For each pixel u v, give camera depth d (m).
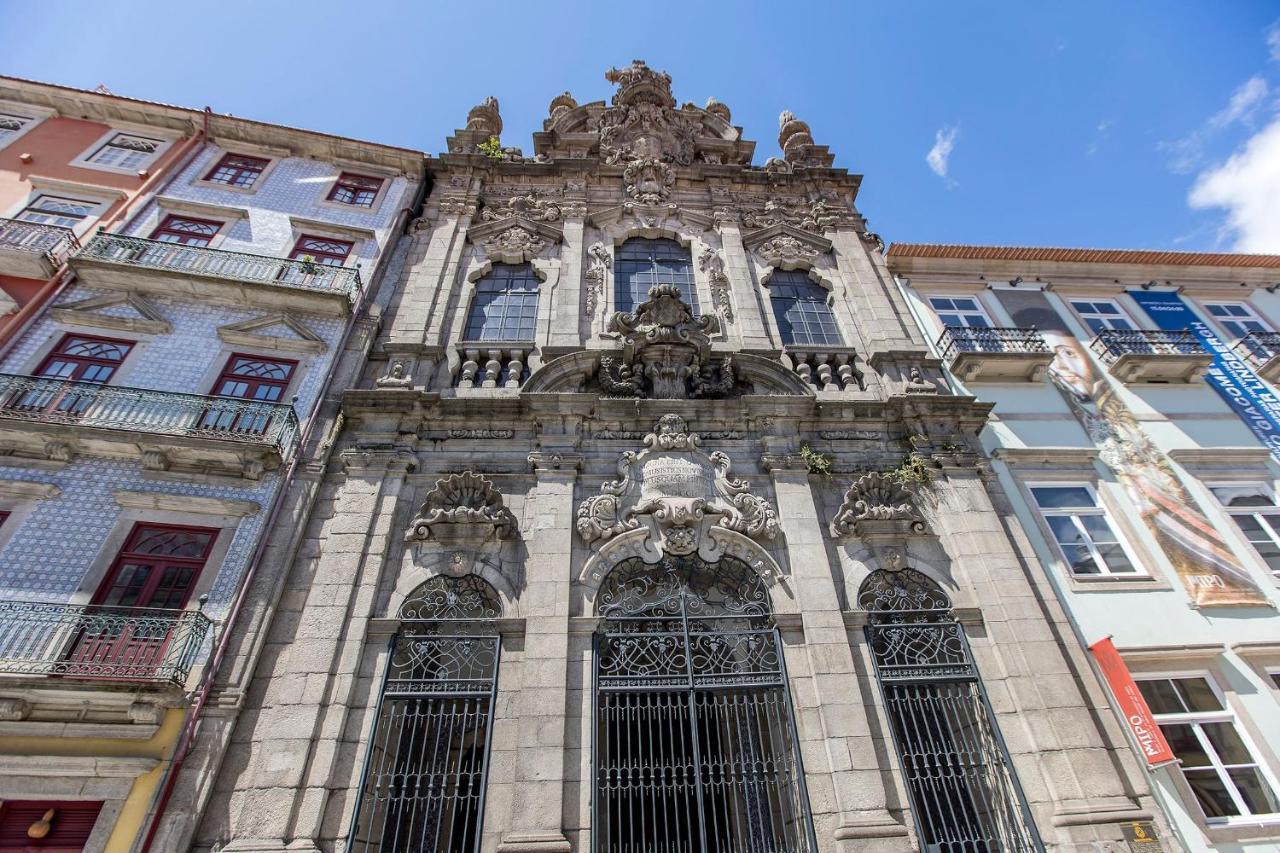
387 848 7.07
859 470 10.02
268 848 6.23
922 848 6.78
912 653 8.52
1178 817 7.21
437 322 11.71
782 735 7.76
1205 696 8.29
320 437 9.64
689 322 11.16
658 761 8.48
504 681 7.68
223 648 7.35
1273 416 11.58
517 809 6.71
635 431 10.17
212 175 13.77
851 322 12.69
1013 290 13.95
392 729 7.61
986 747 7.75
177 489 8.61
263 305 11.02
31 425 8.32
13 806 6.36
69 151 13.45
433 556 8.62
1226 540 9.74
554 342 11.53
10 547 7.74
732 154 16.70
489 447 9.86
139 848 6.04
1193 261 14.47
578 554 8.80
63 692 6.46
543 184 14.94
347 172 14.64
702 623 8.66
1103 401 11.63
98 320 10.20
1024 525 9.76
